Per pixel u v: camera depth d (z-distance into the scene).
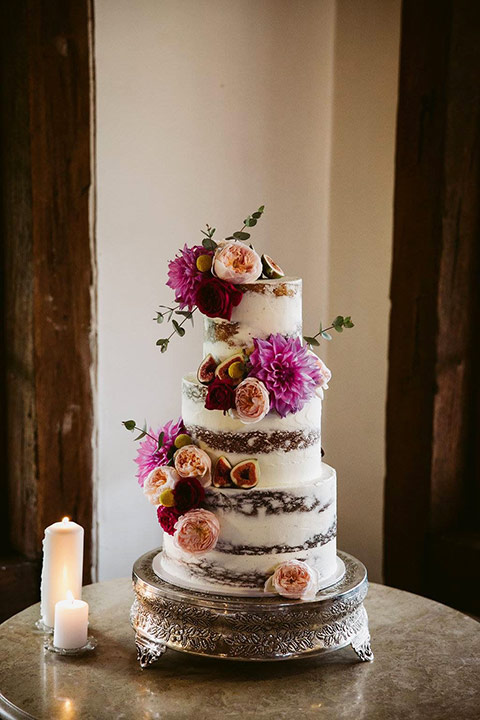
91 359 2.33
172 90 2.44
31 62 2.16
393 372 2.67
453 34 2.46
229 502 1.73
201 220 2.53
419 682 1.75
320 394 1.81
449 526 2.69
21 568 2.29
